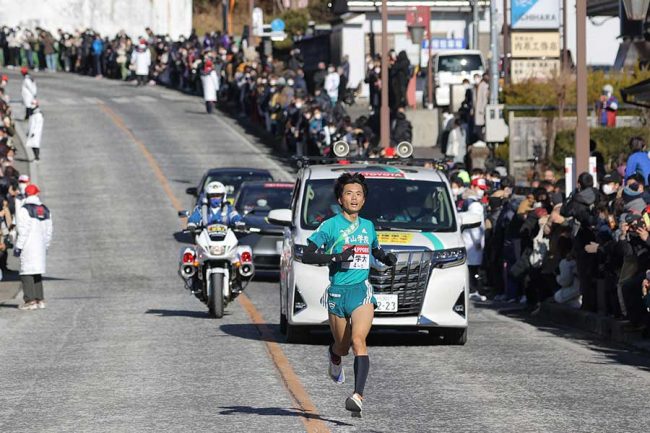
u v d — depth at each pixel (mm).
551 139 96875
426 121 130250
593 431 28453
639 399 32719
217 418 30312
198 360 40406
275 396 33438
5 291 68625
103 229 96812
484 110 104625
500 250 64750
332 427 29078
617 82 102062
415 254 43500
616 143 90250
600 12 116875
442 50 157375
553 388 34562
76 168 126812
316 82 155750
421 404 32094
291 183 80625
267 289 67562
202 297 54906
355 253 29578
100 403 32781
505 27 136375
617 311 47938
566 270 54688
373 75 131125
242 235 72938
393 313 43312
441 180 47781
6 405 32875
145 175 123062
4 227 76750
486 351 42750
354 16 171125
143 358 41156
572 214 52531
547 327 51531
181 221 100125
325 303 43219
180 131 152625
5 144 98688
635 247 45469
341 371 30750
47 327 51531
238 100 172250
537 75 107562
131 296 64938
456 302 43844
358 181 29703
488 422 29547
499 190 68125
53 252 87312
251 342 45031
